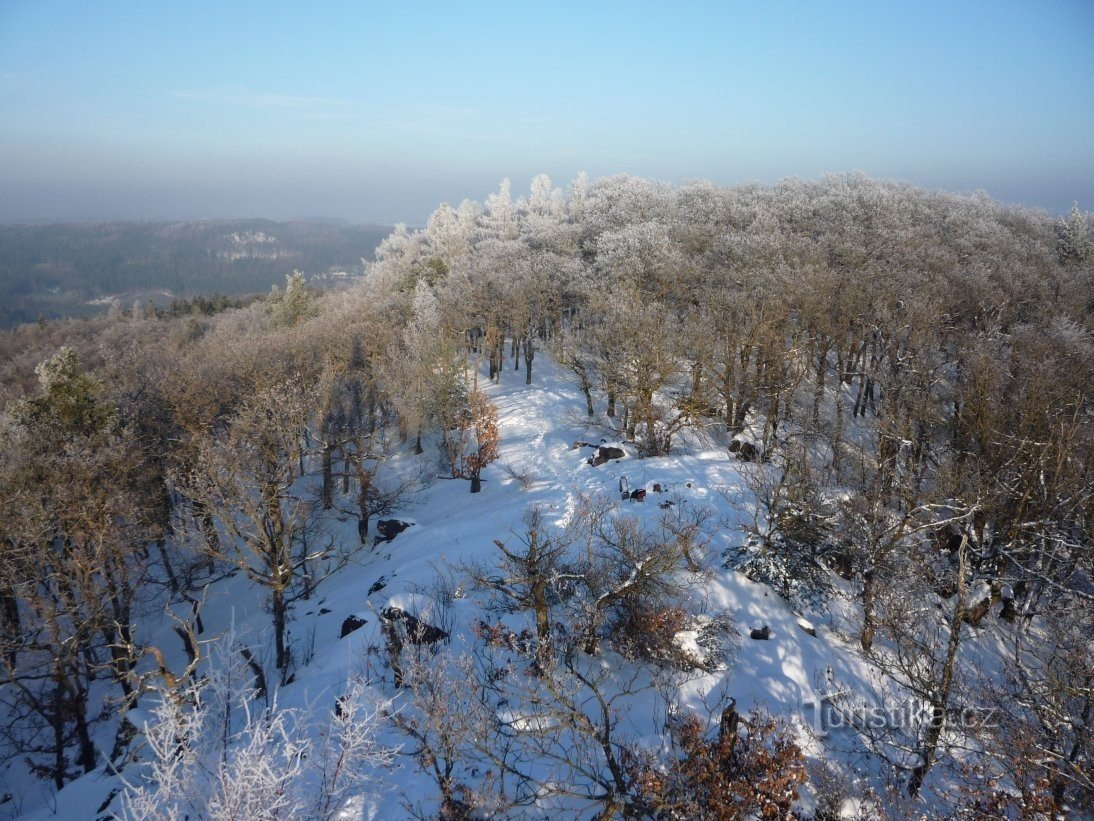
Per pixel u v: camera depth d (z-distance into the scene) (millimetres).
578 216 94188
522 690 21422
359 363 58812
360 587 34281
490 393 65188
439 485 49875
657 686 21719
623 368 45781
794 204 73938
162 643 35500
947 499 30172
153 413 44156
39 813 23703
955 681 21938
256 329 83688
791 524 29109
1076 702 20766
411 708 21047
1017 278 54438
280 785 14297
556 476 44906
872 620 25891
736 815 16344
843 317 48469
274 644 31828
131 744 25297
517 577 23469
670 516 32219
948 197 84688
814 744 21547
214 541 36562
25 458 31781
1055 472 29469
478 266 73000
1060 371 39125
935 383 43375
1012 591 30922
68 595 29625
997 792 17891
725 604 27125
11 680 27000
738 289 54562
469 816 16719
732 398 47469
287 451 37219
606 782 16828
